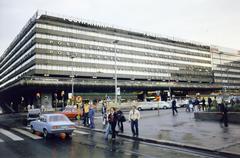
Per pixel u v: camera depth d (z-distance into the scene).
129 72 89.19
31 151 11.49
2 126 25.03
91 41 81.25
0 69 127.00
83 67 77.75
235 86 143.25
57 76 72.81
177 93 110.81
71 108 31.30
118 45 87.94
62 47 74.56
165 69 102.31
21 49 86.00
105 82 76.94
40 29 71.56
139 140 14.18
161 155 10.09
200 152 10.52
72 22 77.94
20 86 65.81
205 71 122.75
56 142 14.03
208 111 22.06
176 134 14.77
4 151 11.57
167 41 106.06
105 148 11.94
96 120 27.28
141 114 33.16
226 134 13.95
